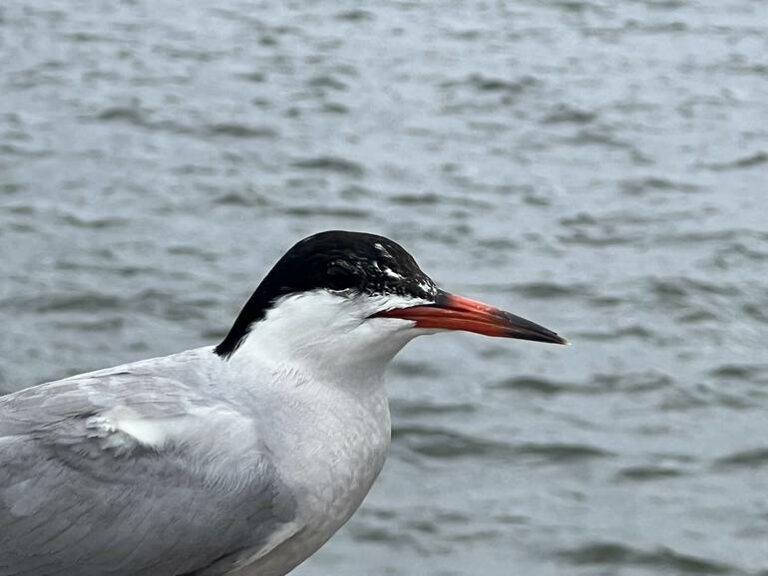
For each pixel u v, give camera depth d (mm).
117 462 7559
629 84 25078
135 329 16156
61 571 7559
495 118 23359
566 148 22203
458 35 27766
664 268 17922
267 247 18328
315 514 7695
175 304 16672
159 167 20812
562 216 19500
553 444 14352
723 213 19703
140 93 23922
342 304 7605
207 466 7566
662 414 14945
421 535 13070
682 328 16562
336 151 21609
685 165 21531
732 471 14039
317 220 19234
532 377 15406
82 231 18500
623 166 21484
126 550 7551
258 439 7594
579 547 12969
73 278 17156
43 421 7625
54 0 29484
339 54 26391
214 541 7602
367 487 7898
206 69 25344
